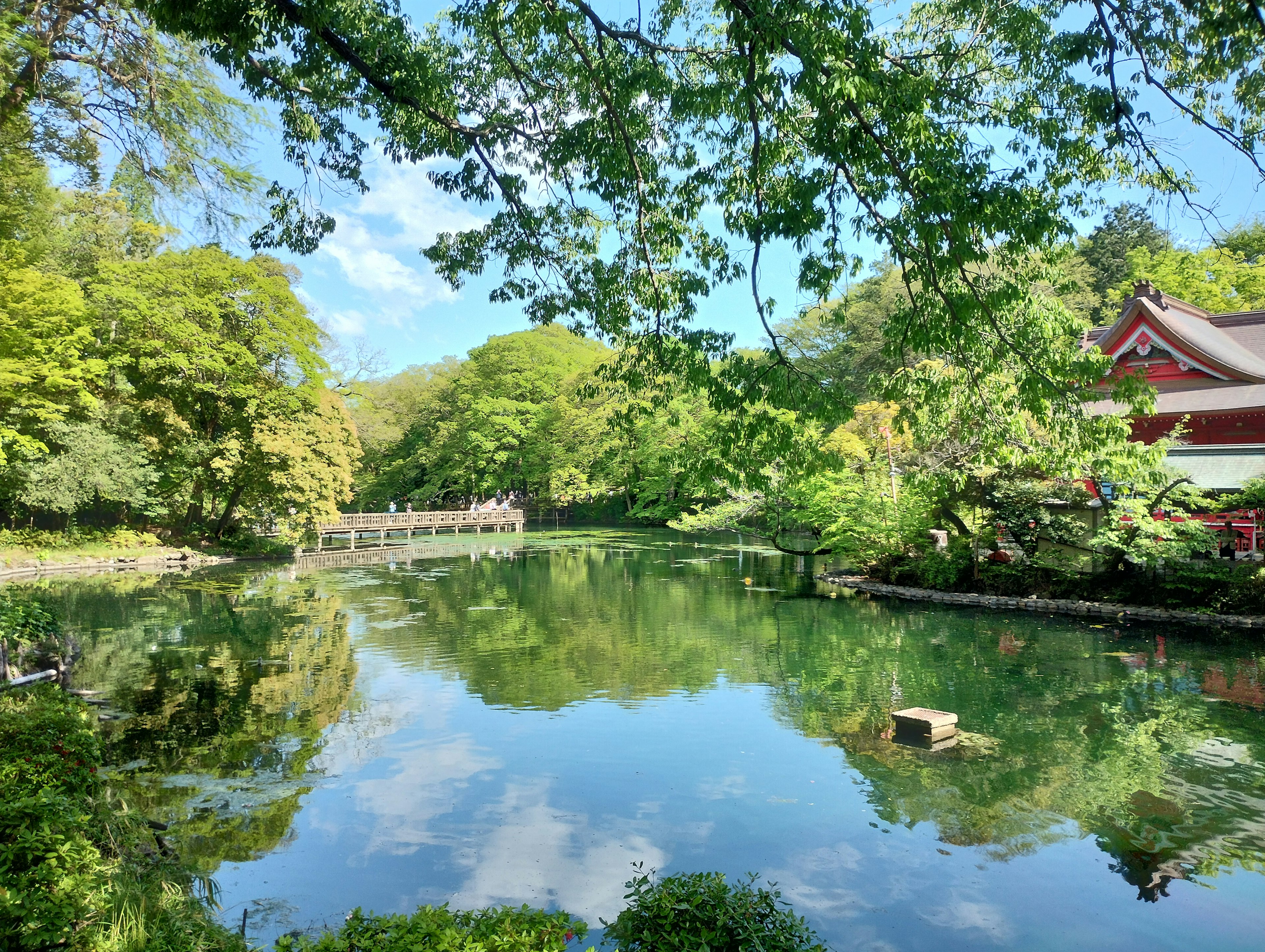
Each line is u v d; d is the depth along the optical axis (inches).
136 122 389.7
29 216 488.1
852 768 357.4
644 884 188.5
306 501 1354.6
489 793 330.0
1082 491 815.7
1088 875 260.2
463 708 455.2
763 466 344.5
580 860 271.0
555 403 2236.7
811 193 274.8
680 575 1122.7
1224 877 258.2
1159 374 1020.5
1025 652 593.0
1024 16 279.7
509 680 521.3
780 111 285.4
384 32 291.0
